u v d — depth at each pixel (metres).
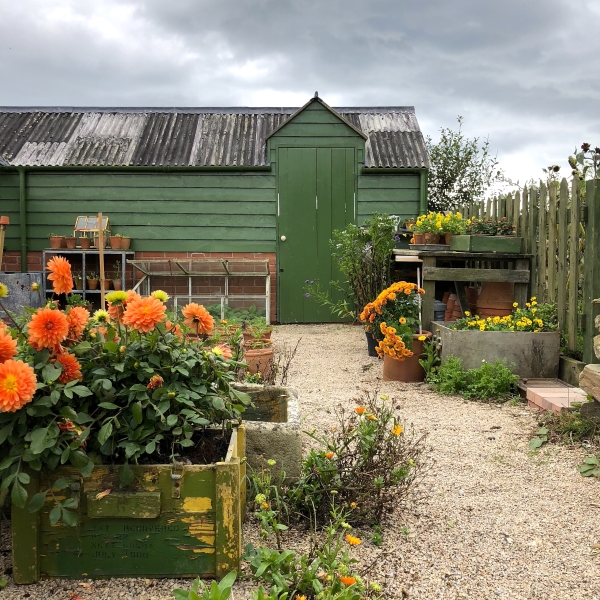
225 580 1.78
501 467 3.51
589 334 4.87
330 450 2.97
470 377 5.19
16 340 2.20
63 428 2.12
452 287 8.34
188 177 9.99
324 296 9.90
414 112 11.54
